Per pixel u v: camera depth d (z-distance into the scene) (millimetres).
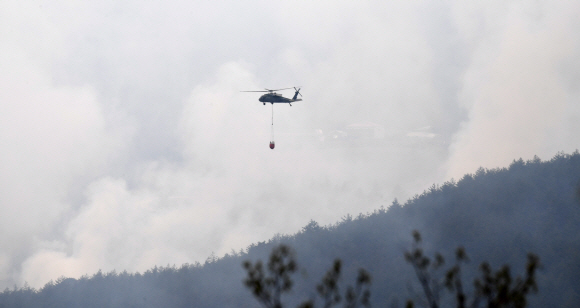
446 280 7801
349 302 7066
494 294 7324
